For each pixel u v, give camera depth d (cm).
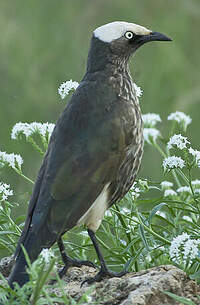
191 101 2123
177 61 2166
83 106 1080
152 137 1296
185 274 990
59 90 1195
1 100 2086
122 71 1133
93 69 1130
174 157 1112
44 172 1044
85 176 1041
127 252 1114
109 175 1062
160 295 959
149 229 1094
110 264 1238
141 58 2144
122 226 1164
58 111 2084
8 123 2034
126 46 1139
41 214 1010
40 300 895
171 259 1041
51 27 2238
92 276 1061
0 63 2155
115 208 1156
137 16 2277
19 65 2145
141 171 1830
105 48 1133
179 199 1220
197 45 2244
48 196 1021
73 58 2175
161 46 2170
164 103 2117
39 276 880
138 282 975
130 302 942
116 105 1088
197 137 2062
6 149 1886
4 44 2202
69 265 1080
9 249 1145
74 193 1030
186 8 2270
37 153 1825
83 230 1287
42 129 1196
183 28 2245
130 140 1082
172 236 1127
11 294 915
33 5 2256
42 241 991
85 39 2227
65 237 1223
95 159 1052
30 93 2100
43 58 2172
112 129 1068
